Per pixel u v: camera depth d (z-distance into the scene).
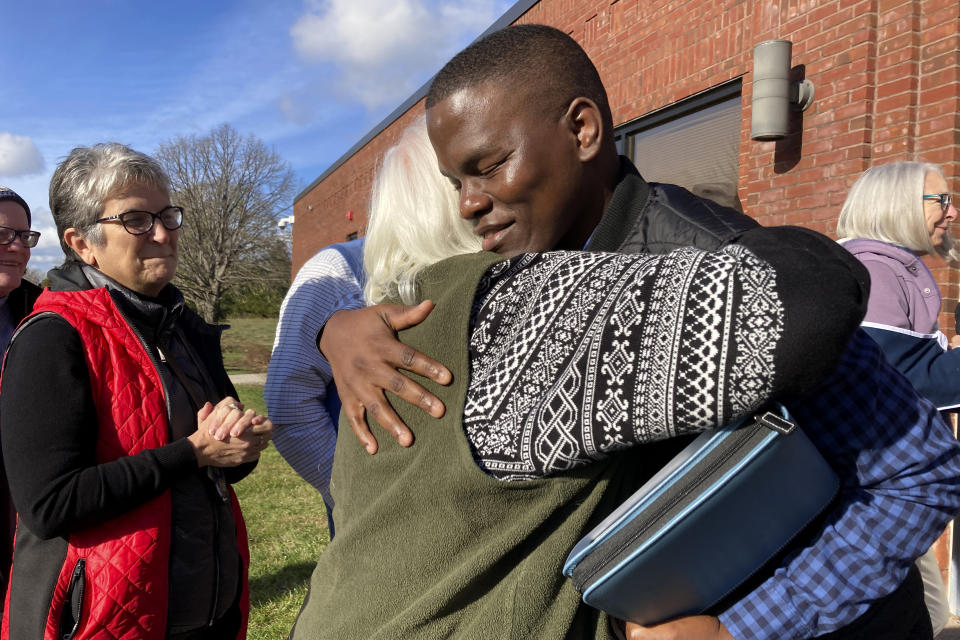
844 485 0.85
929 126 3.23
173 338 1.88
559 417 0.74
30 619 1.53
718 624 0.83
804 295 0.64
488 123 0.86
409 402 0.88
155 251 1.81
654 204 0.93
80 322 1.60
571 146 0.90
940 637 2.68
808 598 0.83
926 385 1.96
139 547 1.55
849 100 3.54
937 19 3.22
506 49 0.87
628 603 0.78
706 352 0.66
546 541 0.81
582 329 0.75
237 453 1.69
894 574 0.83
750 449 0.72
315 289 1.90
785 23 3.94
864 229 2.25
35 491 1.46
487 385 0.82
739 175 4.25
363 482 0.93
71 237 1.81
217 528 1.75
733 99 4.43
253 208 33.00
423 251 1.04
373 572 0.87
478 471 0.79
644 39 5.19
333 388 1.93
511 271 0.87
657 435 0.70
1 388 1.55
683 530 0.74
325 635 0.89
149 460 1.56
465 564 0.81
